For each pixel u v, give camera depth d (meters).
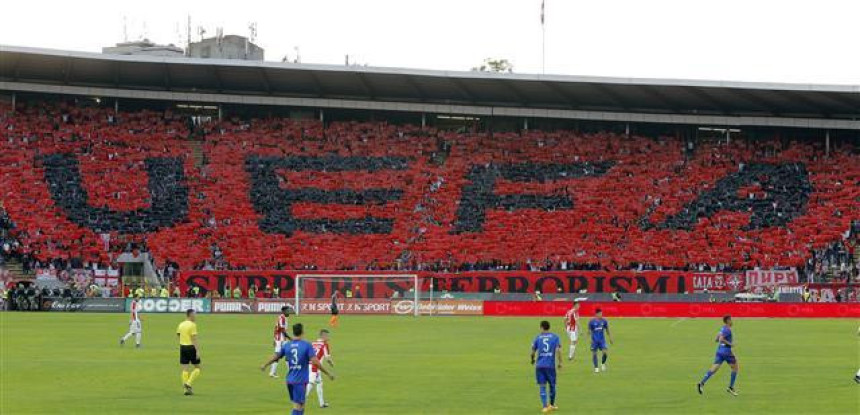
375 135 98.62
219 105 98.94
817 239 86.38
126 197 87.75
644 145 98.56
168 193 88.94
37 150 90.31
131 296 76.56
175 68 88.06
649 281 79.69
